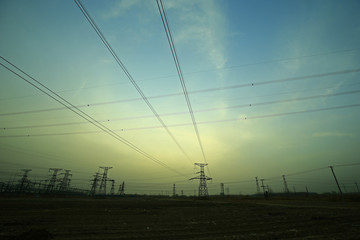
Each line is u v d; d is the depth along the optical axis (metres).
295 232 11.98
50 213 21.08
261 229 13.14
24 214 19.72
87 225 14.48
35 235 10.43
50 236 10.83
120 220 17.30
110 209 27.20
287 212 22.58
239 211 25.48
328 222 15.12
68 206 30.05
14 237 10.41
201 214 22.36
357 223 14.45
